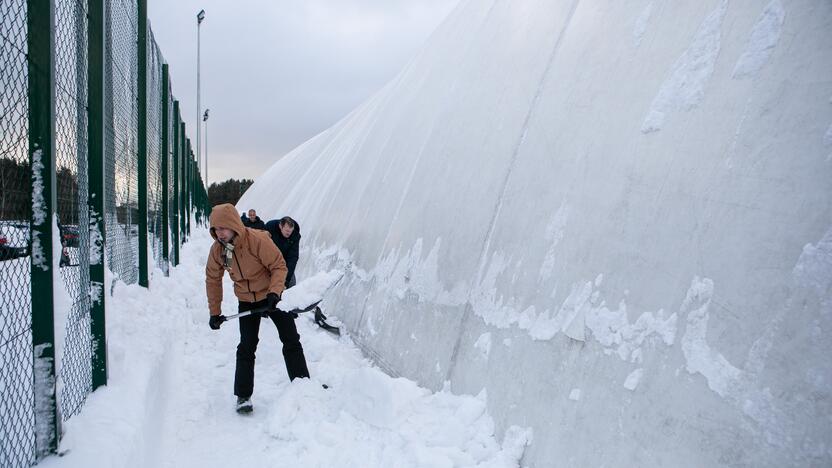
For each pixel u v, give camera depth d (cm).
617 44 344
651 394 227
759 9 242
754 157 218
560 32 431
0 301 238
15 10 220
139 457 282
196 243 1700
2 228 223
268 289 423
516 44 509
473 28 687
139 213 600
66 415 279
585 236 301
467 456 293
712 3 274
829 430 166
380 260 605
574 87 370
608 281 272
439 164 555
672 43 292
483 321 365
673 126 267
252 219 1065
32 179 231
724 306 210
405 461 298
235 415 407
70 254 320
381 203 698
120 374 356
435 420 337
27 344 242
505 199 401
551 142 369
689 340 219
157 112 834
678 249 239
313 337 600
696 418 205
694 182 242
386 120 933
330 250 876
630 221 272
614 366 250
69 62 297
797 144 203
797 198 197
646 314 244
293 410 382
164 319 552
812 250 186
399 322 489
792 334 185
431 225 507
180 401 424
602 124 323
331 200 1057
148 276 631
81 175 324
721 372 202
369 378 358
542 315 311
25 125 230
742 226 214
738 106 234
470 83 581
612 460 232
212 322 417
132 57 595
